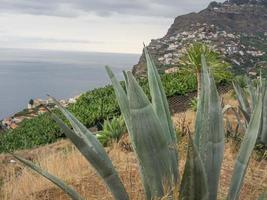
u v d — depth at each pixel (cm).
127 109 374
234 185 356
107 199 595
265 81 802
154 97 388
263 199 370
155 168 353
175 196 323
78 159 823
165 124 382
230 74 2133
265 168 669
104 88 2692
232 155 790
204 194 310
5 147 1953
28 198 642
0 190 739
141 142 350
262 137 755
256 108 353
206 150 350
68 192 342
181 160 657
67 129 326
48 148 1385
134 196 564
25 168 854
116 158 813
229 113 1452
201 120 375
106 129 1188
